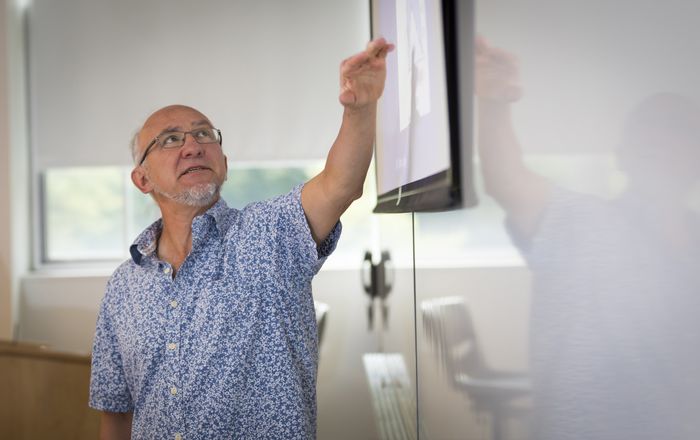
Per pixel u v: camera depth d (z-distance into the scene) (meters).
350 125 1.32
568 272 0.51
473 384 0.86
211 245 1.50
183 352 1.45
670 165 0.38
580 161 0.48
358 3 4.32
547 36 0.53
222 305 1.44
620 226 0.43
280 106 4.34
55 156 4.45
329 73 4.33
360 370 4.24
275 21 4.34
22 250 4.45
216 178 1.61
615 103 0.43
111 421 1.70
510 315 0.67
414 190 1.32
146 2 4.37
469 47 0.81
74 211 4.69
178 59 4.37
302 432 1.41
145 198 4.63
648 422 0.42
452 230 0.97
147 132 1.63
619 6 0.42
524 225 0.61
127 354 1.54
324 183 1.42
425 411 1.48
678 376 0.38
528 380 0.62
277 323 1.45
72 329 4.42
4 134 4.33
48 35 4.42
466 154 0.85
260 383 1.43
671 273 0.38
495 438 0.75
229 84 4.36
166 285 1.50
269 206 1.51
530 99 0.58
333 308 4.28
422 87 1.16
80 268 4.62
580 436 0.51
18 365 2.60
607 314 0.46
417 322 1.60
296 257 1.50
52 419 2.56
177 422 1.43
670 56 0.37
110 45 4.39
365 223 4.55
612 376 0.46
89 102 4.41
